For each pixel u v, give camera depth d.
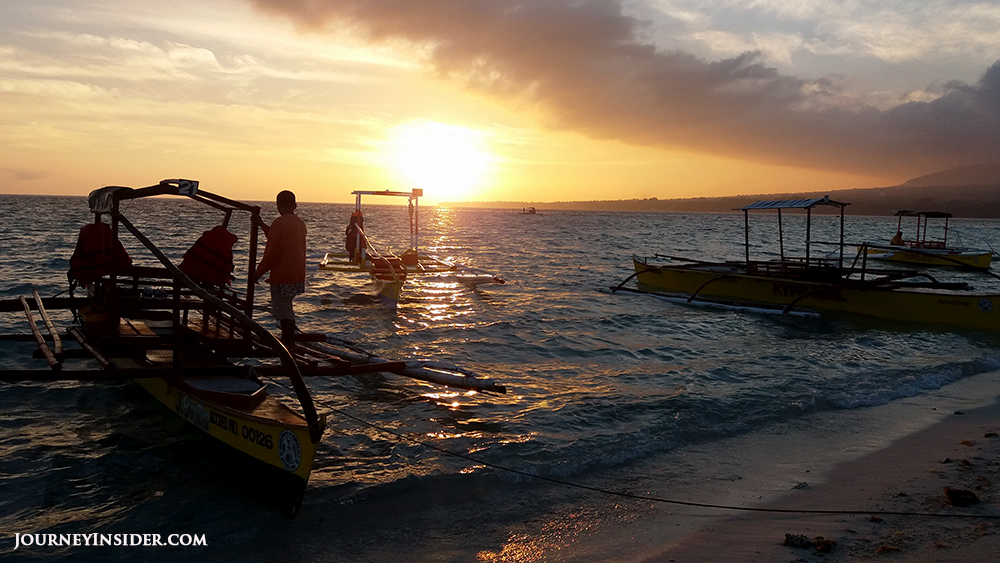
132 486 5.80
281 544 4.88
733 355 12.27
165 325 8.66
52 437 6.86
